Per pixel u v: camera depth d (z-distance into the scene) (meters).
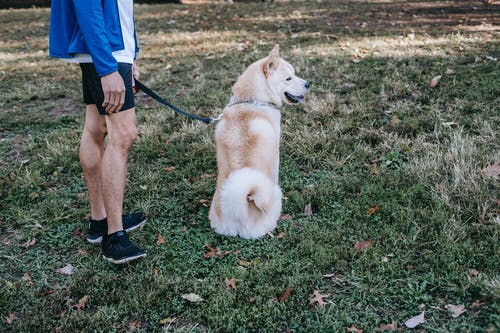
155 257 3.12
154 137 4.71
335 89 5.51
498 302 2.53
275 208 3.29
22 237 3.37
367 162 4.14
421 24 8.02
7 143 4.82
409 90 5.21
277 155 3.46
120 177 2.92
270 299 2.71
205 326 2.60
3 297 2.81
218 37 8.23
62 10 2.70
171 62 7.00
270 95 3.54
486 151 3.99
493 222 3.17
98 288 2.88
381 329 2.47
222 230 3.29
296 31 8.23
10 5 13.74
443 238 3.04
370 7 9.93
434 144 4.21
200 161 4.30
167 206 3.69
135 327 2.60
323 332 2.49
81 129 5.01
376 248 3.03
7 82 6.62
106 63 2.57
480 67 5.63
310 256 3.04
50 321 2.63
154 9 11.66
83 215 3.61
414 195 3.55
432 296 2.67
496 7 8.81
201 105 5.45
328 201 3.63
